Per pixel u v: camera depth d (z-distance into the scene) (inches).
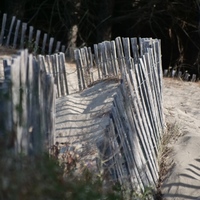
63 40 1501.0
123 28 1633.9
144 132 578.9
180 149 662.5
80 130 570.9
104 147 472.4
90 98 673.0
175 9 1512.1
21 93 347.3
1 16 1509.6
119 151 496.4
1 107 332.5
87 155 486.0
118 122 508.1
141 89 589.3
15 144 331.0
